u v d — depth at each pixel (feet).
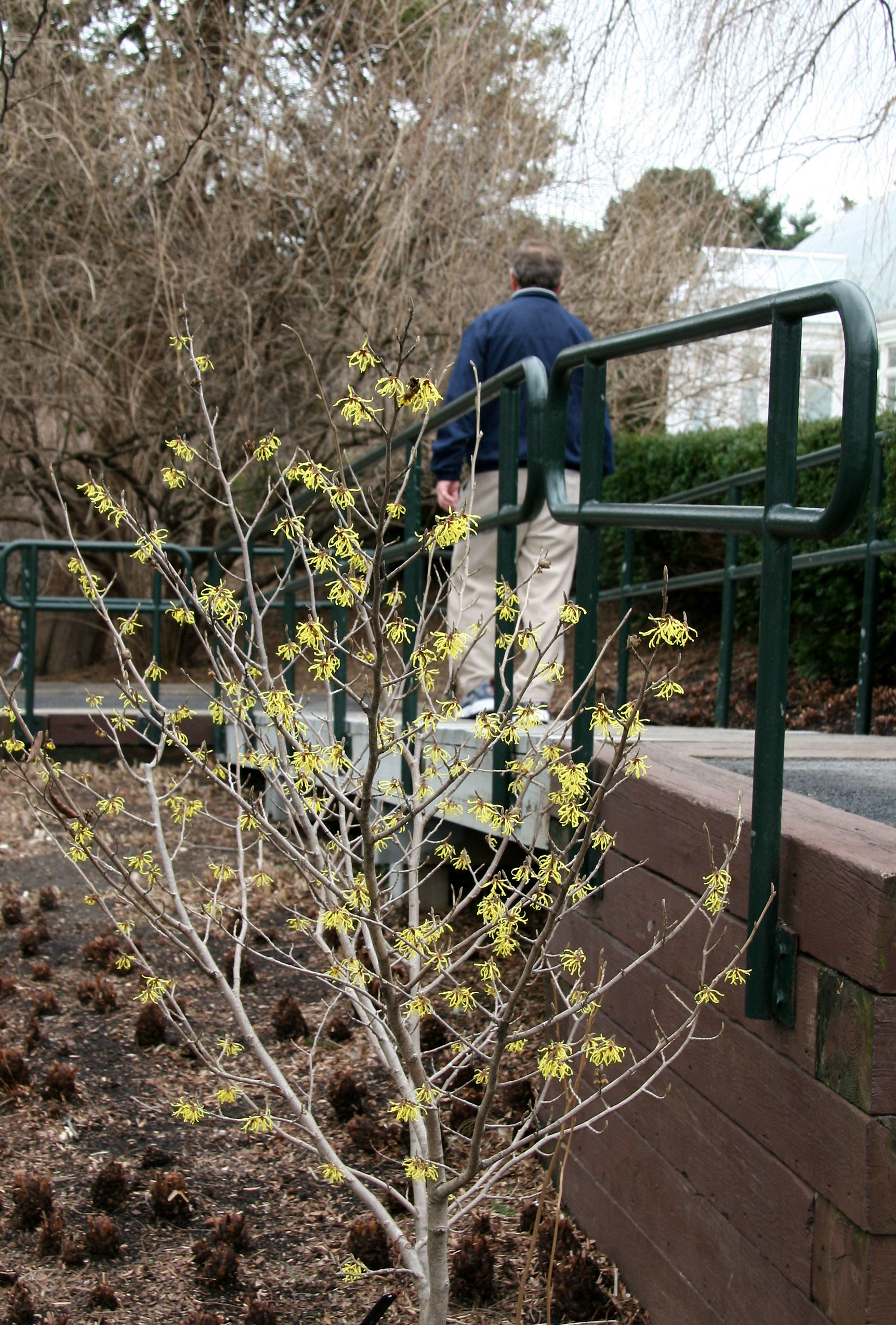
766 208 29.14
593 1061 7.22
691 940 7.86
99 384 34.65
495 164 30.63
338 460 6.33
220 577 27.78
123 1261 9.32
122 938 15.87
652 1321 8.41
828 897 6.14
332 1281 9.14
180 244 33.24
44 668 42.57
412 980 7.52
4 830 20.89
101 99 31.42
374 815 10.94
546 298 14.96
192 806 8.30
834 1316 6.05
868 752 11.44
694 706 26.40
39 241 33.73
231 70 31.86
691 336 7.80
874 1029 5.70
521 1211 10.25
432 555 7.37
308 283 32.42
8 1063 11.89
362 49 30.86
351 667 16.90
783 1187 6.58
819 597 24.82
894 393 20.11
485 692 14.43
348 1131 11.32
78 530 39.93
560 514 9.98
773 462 6.74
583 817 6.98
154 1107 11.84
